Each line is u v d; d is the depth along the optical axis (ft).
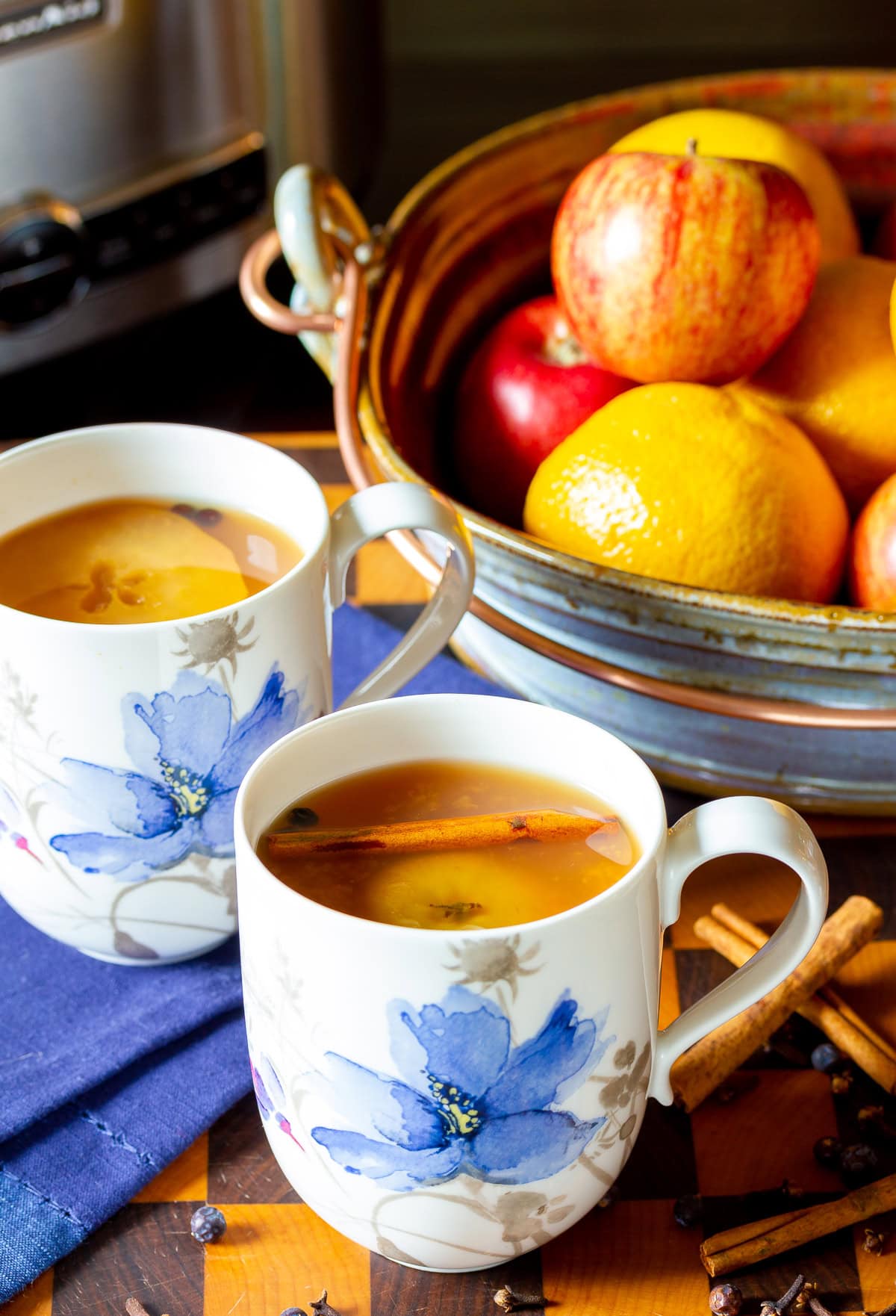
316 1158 2.02
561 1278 2.10
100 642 2.12
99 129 3.35
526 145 2.86
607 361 2.59
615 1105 2.02
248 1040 2.05
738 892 2.42
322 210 2.62
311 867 2.04
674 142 2.71
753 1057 2.28
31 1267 2.08
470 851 2.06
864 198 2.95
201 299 3.82
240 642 2.18
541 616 2.40
